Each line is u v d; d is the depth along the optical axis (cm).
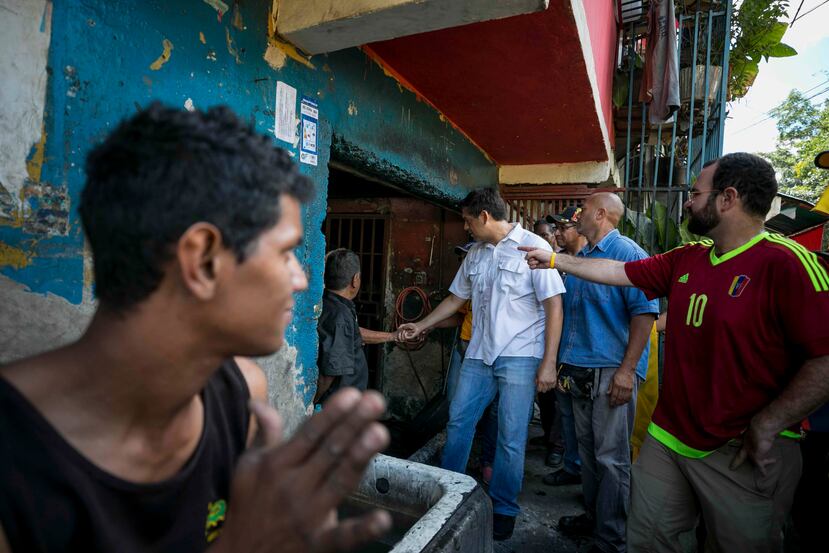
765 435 162
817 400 154
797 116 2667
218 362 60
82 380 56
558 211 513
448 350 499
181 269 52
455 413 294
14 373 55
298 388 214
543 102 332
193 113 57
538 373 270
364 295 528
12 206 111
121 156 52
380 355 518
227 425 77
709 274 183
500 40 246
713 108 521
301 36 193
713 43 579
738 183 173
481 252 307
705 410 178
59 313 122
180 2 152
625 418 251
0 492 50
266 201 54
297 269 62
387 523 43
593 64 315
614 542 249
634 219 468
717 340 174
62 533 53
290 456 45
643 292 229
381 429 45
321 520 45
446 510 146
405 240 506
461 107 350
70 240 123
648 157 663
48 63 117
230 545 47
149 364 56
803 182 2481
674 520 194
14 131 111
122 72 135
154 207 50
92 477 55
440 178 364
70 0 121
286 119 200
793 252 162
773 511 171
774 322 165
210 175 51
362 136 258
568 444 356
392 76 287
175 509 65
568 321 275
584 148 442
